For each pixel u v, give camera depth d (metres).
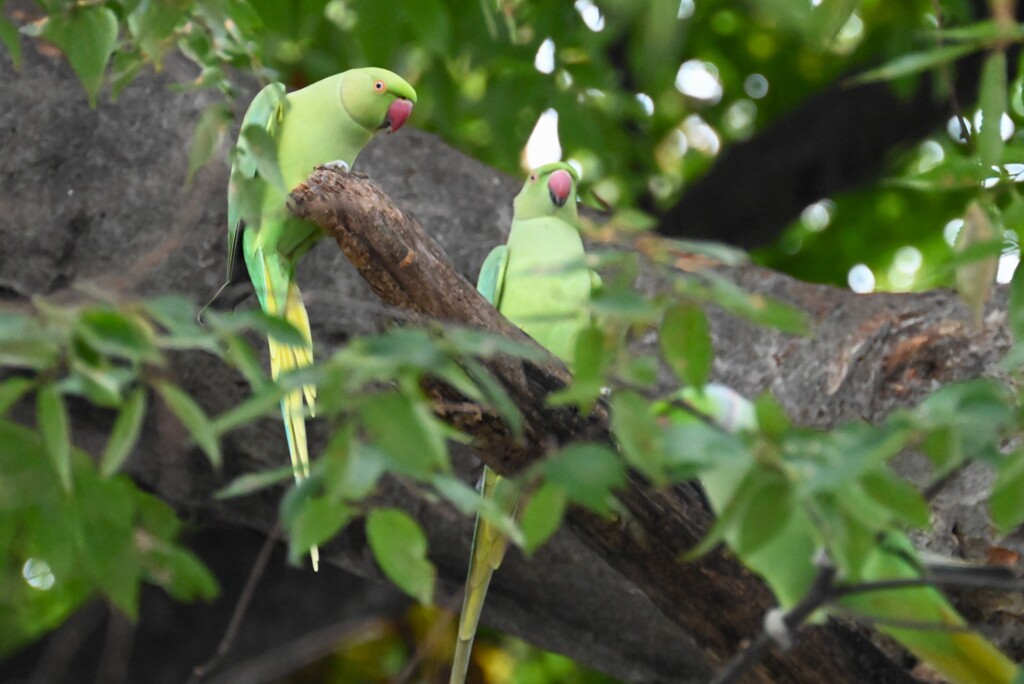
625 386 4.47
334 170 5.99
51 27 6.09
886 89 12.09
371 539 4.41
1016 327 5.25
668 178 13.70
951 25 8.94
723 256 4.03
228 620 9.66
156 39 6.07
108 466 4.16
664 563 5.98
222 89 6.77
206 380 8.23
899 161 13.40
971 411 3.93
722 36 12.99
